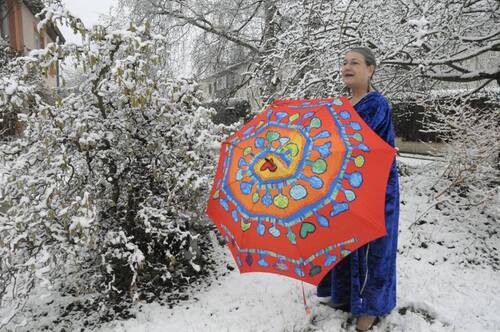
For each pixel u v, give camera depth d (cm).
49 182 333
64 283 429
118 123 369
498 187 543
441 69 731
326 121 245
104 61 352
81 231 308
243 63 1209
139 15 1091
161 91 400
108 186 374
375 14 591
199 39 1174
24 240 329
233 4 1137
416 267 420
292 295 354
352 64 277
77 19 328
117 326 338
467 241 490
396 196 267
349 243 215
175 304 373
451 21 561
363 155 228
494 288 383
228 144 271
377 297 266
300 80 632
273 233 226
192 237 382
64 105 362
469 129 547
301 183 228
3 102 318
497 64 685
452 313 326
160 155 394
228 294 376
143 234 402
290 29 666
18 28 1430
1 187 337
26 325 366
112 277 386
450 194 593
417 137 1126
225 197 251
